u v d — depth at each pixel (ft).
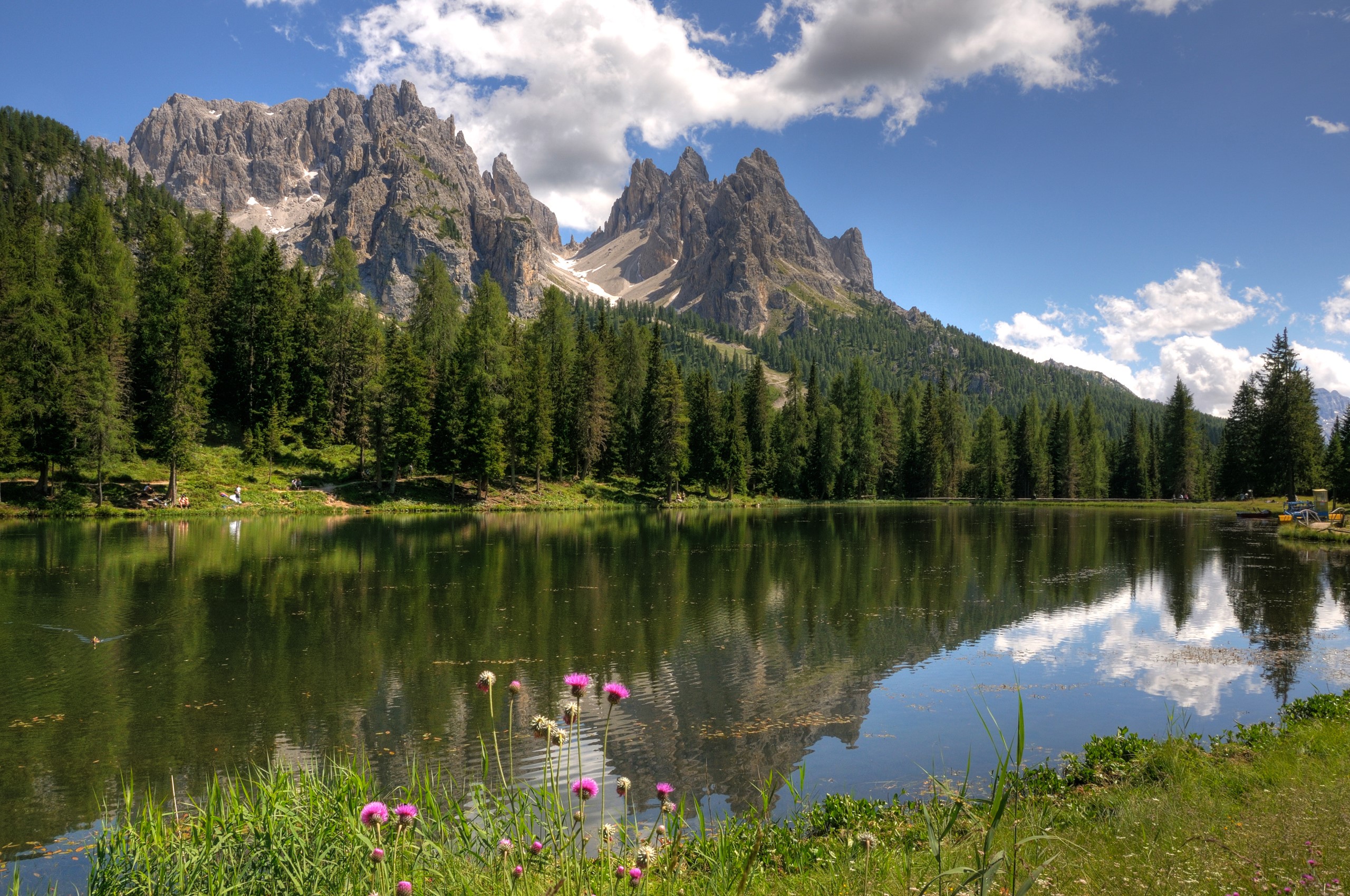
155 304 225.35
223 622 76.07
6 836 33.83
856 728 49.21
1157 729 48.06
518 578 105.29
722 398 330.54
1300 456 270.05
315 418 247.09
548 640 71.31
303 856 17.58
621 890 16.66
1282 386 274.98
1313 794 23.97
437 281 282.97
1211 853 18.44
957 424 388.57
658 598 92.73
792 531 188.85
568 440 276.82
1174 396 364.38
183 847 19.57
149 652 65.10
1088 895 15.94
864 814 30.37
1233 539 171.42
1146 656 67.46
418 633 73.10
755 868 20.62
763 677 60.85
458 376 242.17
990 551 144.97
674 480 283.18
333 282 301.02
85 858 31.76
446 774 40.29
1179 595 97.45
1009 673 62.23
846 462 354.54
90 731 47.16
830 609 87.25
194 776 40.45
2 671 59.47
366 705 52.29
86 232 227.81
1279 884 16.01
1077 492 391.04
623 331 333.62
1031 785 32.96
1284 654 67.72
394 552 128.67
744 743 46.42
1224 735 43.27
